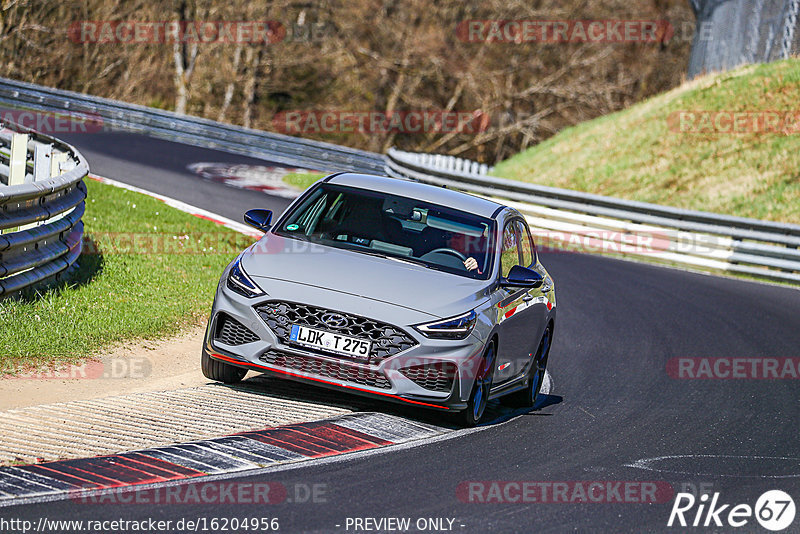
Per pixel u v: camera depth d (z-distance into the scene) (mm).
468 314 28125
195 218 63938
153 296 41438
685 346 47562
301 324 27531
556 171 116375
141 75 195625
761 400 38219
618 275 67812
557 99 199500
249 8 193375
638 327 51000
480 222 32312
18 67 184500
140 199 67000
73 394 28438
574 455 27797
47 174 46781
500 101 195500
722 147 108938
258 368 27906
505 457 26594
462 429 29156
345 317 27344
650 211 79562
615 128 120625
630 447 29500
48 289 37594
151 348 35156
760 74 117562
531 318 32688
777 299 65000
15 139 44656
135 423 25438
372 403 30484
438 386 27656
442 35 193125
